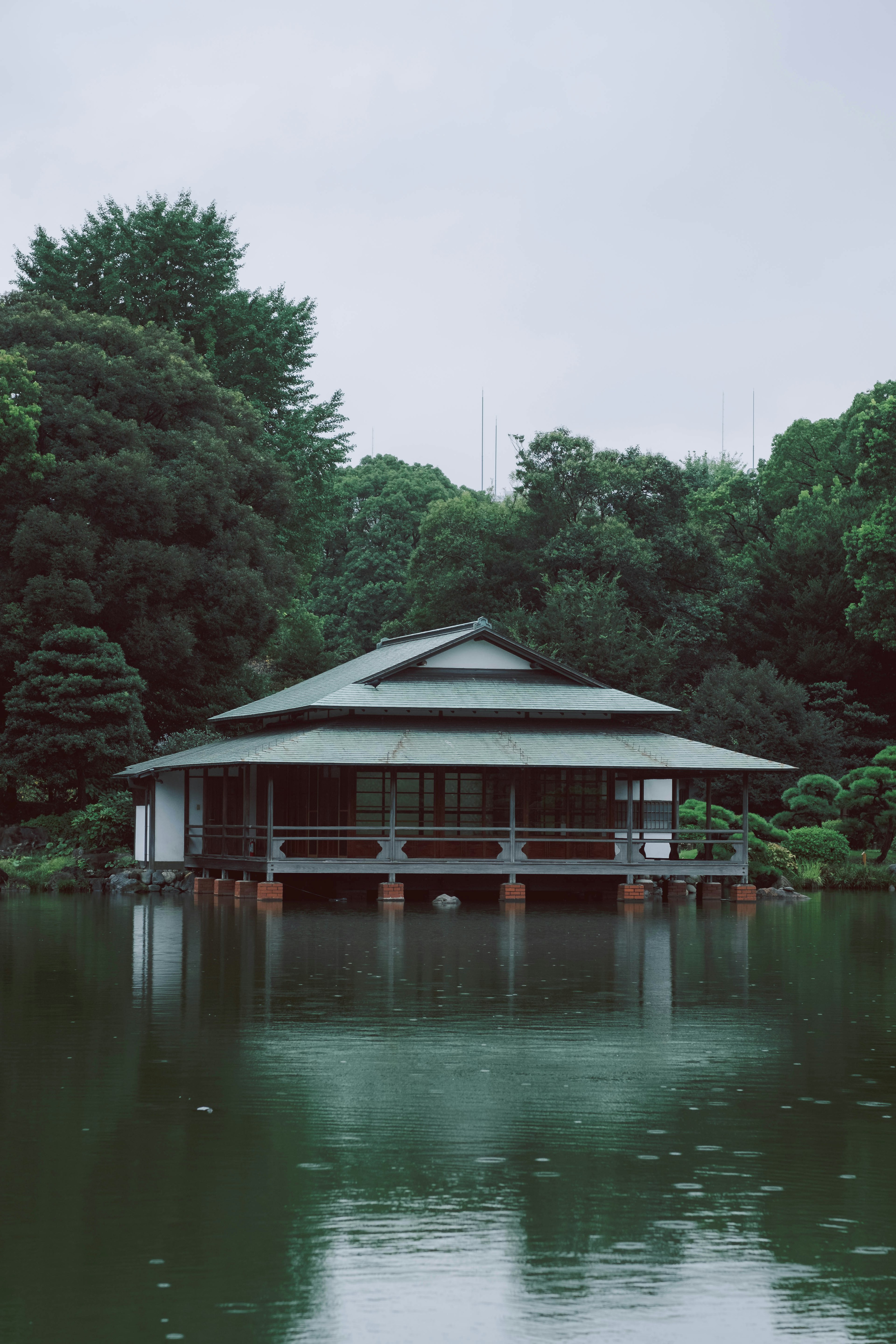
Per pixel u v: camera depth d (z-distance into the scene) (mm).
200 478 54375
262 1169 10008
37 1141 10703
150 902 36438
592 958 23078
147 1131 11000
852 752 68062
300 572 64250
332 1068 13359
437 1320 7418
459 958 22812
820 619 73375
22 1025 15734
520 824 41094
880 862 52375
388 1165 10125
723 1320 7438
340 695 39844
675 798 42031
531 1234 8688
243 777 41062
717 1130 11188
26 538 50062
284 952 23484
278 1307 7570
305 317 73062
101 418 53531
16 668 48875
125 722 48188
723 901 39656
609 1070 13445
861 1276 8047
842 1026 16141
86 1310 7512
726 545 88750
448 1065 13539
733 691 62688
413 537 100062
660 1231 8773
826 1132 11125
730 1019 16578
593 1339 7203
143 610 52844
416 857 40438
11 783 52156
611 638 64625
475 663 42719
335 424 73812
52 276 64188
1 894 40500
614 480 76250
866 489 67375
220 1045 14484
